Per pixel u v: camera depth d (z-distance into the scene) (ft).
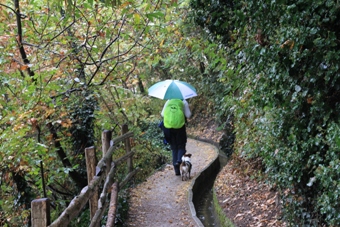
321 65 11.16
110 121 27.76
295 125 13.26
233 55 19.60
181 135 29.07
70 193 27.30
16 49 21.11
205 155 40.45
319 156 12.60
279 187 16.81
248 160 26.17
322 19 11.09
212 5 17.92
